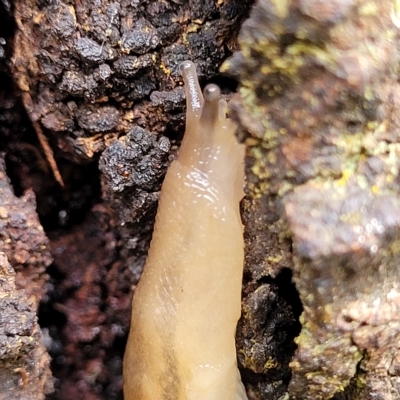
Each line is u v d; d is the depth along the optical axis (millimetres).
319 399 139
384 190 131
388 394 136
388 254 132
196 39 141
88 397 153
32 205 143
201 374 144
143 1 139
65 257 151
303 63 130
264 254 140
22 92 143
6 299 135
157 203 145
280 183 136
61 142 145
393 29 128
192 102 140
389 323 134
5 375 136
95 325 152
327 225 130
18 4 139
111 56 139
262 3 130
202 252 142
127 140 143
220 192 141
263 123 135
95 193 150
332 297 133
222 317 142
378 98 129
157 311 145
